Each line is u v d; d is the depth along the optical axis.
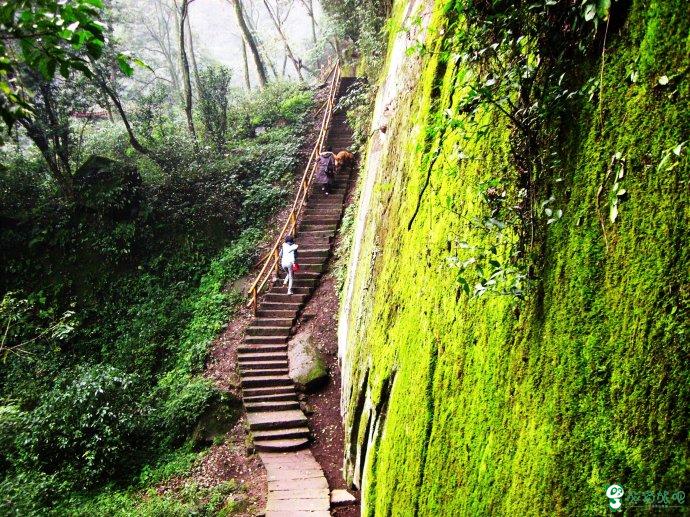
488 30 2.65
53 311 11.47
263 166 15.46
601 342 1.78
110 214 12.71
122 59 2.24
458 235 3.33
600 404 1.73
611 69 1.89
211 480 7.29
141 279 12.35
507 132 2.71
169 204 13.60
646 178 1.68
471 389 2.85
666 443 1.46
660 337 1.54
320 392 9.00
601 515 1.62
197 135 16.86
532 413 2.13
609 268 1.81
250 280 12.13
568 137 2.12
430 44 4.99
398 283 5.06
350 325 7.93
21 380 10.14
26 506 6.33
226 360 10.03
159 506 6.54
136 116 15.38
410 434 3.76
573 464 1.79
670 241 1.55
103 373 8.47
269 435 7.93
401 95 6.51
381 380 4.95
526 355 2.27
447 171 3.72
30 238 12.18
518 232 2.41
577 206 2.02
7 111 2.05
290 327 10.40
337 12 15.49
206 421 8.52
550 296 2.13
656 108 1.67
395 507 3.83
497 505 2.26
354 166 14.15
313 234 12.48
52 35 2.01
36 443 7.49
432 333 3.66
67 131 12.48
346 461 6.76
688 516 1.36
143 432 8.41
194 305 11.79
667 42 1.65
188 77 16.19
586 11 1.75
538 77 2.32
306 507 6.12
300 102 18.73
